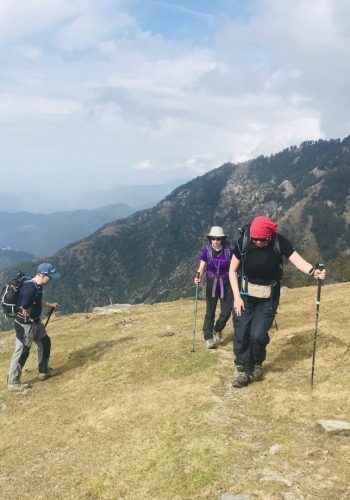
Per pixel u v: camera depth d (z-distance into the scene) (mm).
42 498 7406
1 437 10312
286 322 16328
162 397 10258
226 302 13586
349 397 8805
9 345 21641
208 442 7699
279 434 7730
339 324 14586
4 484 8125
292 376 10492
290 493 6043
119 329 20438
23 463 8805
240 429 8164
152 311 24703
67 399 11906
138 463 7652
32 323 13102
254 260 9391
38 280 13117
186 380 11273
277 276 9578
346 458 6719
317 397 9023
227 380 10922
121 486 7156
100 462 8070
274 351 12539
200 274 13664
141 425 9062
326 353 11656
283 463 6805
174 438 8156
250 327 9977
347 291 22891
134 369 13000
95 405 11031
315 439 7418
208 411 8969
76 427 9852
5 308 13008
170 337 16000
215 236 13062
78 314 29016
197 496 6398
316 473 6434
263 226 8992
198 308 23500
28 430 10375
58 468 8281
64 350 17375
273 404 9023
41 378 13992
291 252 9227
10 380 13156
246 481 6480
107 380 12750
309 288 26734
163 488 6781
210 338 13719
